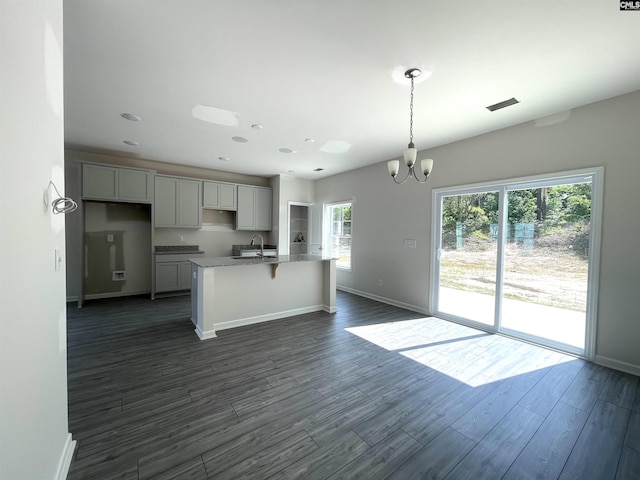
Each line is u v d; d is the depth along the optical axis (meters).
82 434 1.73
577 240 2.95
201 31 1.83
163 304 4.71
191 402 2.08
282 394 2.21
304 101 2.79
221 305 3.61
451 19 1.71
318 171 5.96
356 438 1.75
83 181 4.45
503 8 1.62
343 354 2.92
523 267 3.36
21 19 0.93
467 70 2.24
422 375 2.52
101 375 2.44
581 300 2.93
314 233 6.66
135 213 5.32
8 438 0.84
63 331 1.50
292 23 1.75
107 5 1.60
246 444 1.68
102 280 5.09
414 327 3.75
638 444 1.72
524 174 3.26
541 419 1.95
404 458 1.60
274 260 3.82
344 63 2.17
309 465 1.54
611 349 2.69
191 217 5.52
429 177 4.29
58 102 1.40
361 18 1.71
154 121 3.34
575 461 1.60
